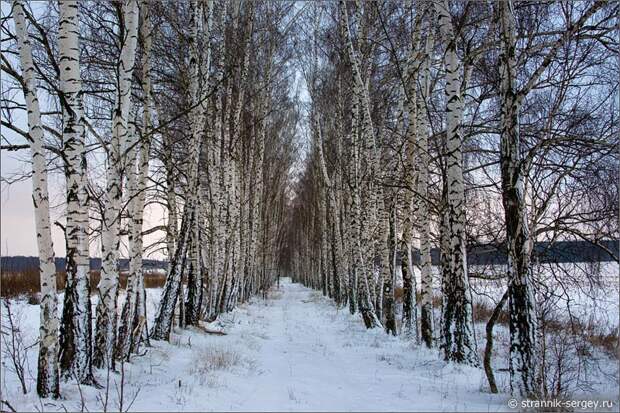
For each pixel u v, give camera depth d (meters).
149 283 34.09
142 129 11.38
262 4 21.33
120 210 8.23
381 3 16.23
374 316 16.16
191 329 14.81
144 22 10.91
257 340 14.08
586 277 11.48
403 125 15.52
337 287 28.81
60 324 7.25
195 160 12.77
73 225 7.17
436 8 9.80
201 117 12.72
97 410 6.08
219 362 9.56
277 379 8.49
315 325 18.53
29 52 6.74
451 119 9.44
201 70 13.54
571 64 9.33
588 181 10.94
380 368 9.55
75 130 7.13
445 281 10.09
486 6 11.40
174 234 14.37
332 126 26.28
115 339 8.36
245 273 30.20
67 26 7.10
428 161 12.66
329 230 34.28
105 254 8.16
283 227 61.53
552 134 10.87
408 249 14.58
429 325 12.32
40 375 6.42
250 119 23.94
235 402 6.73
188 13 14.01
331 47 22.09
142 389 7.39
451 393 7.25
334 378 8.57
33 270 21.91
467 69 11.87
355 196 16.95
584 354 9.52
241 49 18.91
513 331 6.88
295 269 82.44
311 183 42.72
